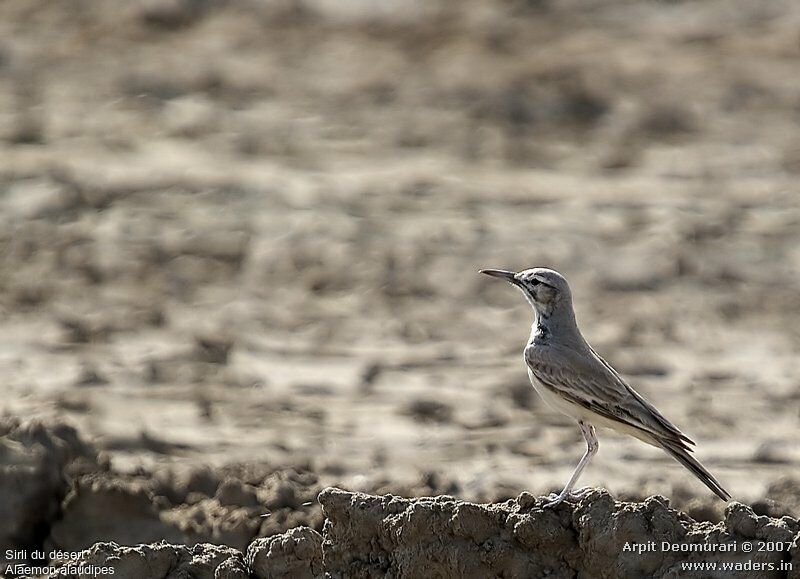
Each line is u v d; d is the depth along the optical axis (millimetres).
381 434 14109
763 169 24859
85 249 20141
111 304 18359
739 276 19844
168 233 20781
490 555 8852
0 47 30828
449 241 20797
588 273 19734
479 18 34719
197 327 17516
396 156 25188
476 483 12523
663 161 25234
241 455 13047
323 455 13273
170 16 34000
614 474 12906
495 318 18156
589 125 27234
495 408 14930
